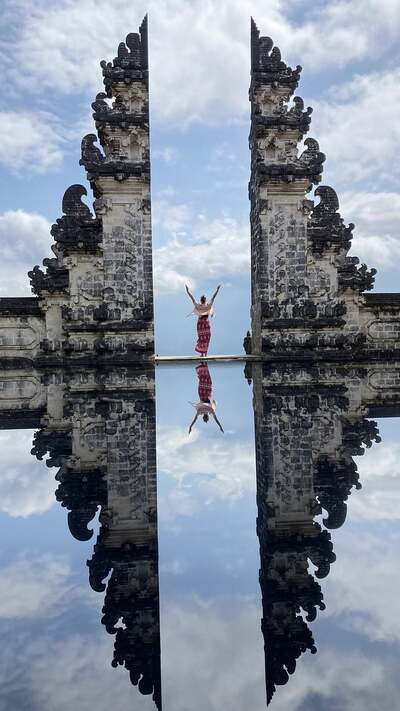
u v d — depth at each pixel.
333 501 7.58
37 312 31.53
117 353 31.22
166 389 21.30
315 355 32.28
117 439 11.88
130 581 5.29
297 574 5.38
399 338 33.41
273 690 3.53
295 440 11.42
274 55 32.56
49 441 11.76
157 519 7.08
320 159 32.34
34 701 3.46
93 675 3.75
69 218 31.14
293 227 32.41
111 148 31.28
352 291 32.84
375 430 12.34
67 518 7.11
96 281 31.33
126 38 31.16
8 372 28.25
